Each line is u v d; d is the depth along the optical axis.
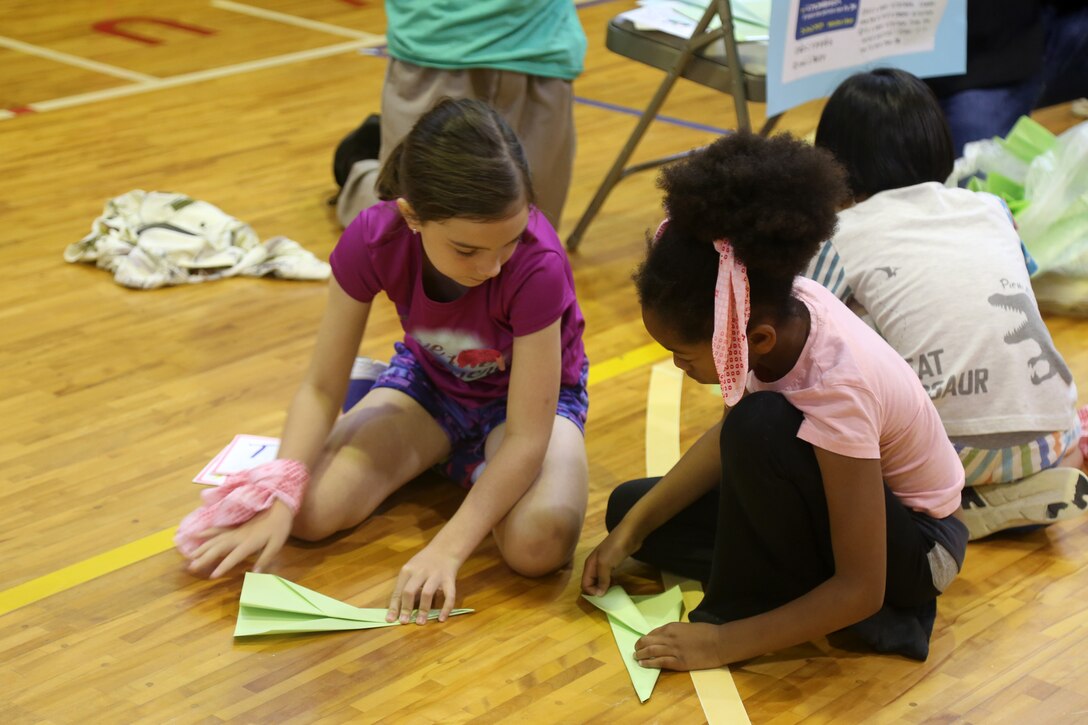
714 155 1.50
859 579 1.62
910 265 2.04
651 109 3.15
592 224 3.59
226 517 1.90
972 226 2.07
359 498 2.04
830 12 2.80
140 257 3.12
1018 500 2.00
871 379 1.60
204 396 2.53
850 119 2.12
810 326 1.61
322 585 1.92
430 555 1.85
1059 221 2.93
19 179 3.82
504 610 1.87
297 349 2.76
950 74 3.17
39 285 3.05
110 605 1.86
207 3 6.58
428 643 1.78
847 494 1.58
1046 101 3.83
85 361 2.67
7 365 2.64
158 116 4.55
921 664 1.75
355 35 6.00
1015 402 1.96
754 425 1.59
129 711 1.62
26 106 4.64
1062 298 2.92
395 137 3.17
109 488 2.18
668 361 2.77
